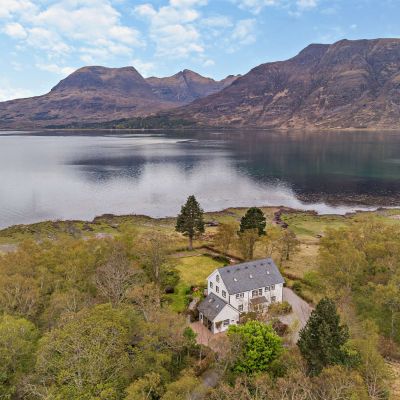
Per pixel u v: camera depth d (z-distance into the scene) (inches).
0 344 1392.7
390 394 1467.8
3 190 6614.2
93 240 2704.2
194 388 1332.4
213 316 2164.1
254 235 3181.6
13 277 1921.8
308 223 4805.6
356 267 2255.2
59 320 1609.3
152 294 2042.3
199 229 3560.5
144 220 4972.9
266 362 1628.9
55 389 1176.8
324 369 1412.4
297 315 2343.8
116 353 1306.6
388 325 1957.4
